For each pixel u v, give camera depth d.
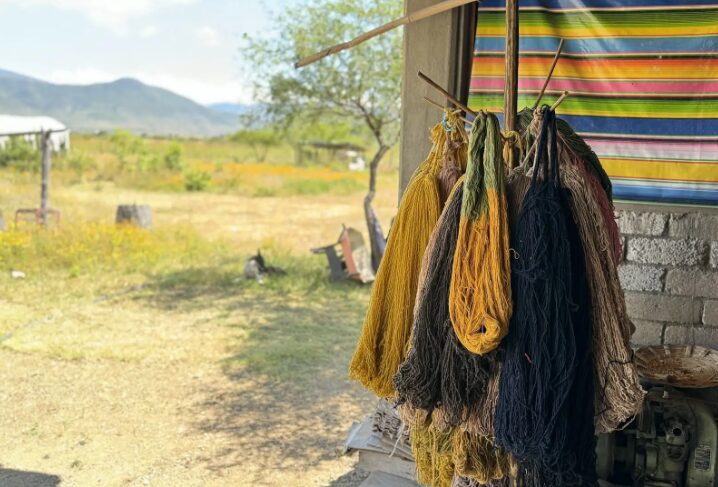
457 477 2.16
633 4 3.21
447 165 2.23
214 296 8.83
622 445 2.76
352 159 34.69
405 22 2.48
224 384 5.88
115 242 11.02
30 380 5.84
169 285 9.30
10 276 9.30
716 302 3.43
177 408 5.38
